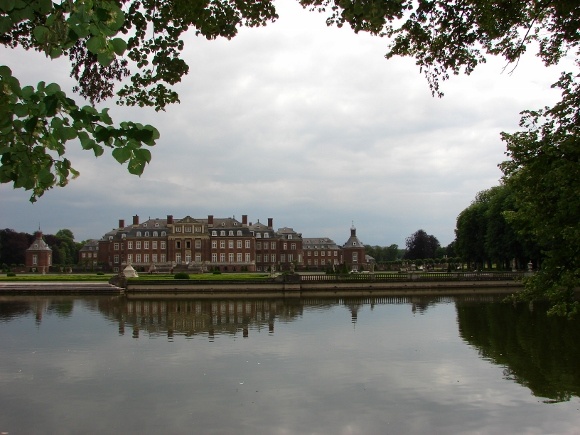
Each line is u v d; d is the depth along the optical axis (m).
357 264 136.50
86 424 13.07
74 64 10.86
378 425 12.98
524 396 15.18
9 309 39.06
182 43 11.38
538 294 14.09
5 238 123.00
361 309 38.56
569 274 13.40
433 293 56.00
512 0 11.17
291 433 12.50
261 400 14.87
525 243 58.50
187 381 16.84
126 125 4.78
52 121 4.63
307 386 16.25
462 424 13.05
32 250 117.38
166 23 11.00
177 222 120.19
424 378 17.14
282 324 29.78
